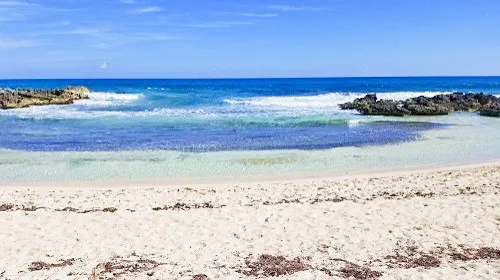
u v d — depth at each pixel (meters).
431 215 12.21
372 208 12.82
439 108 39.28
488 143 24.03
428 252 9.80
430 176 16.61
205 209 12.73
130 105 47.81
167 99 56.91
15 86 111.06
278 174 17.27
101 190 14.73
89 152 21.48
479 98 47.06
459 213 12.37
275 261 9.29
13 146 22.98
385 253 9.74
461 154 21.12
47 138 25.45
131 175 17.08
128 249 9.92
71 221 11.73
